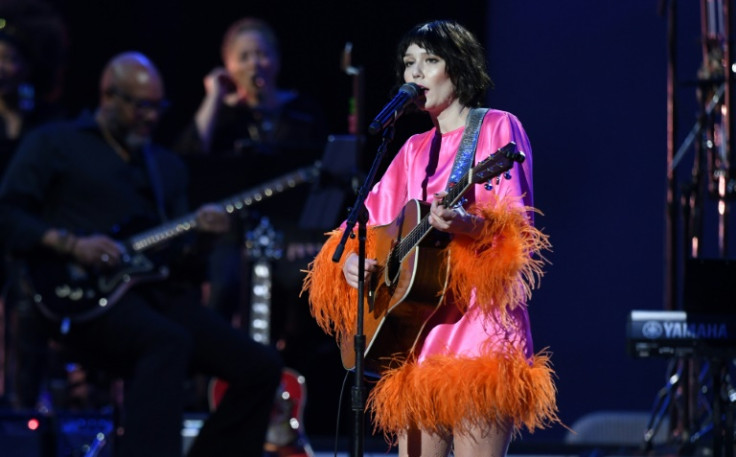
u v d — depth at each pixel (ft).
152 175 67.46
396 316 41.42
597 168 93.91
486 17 94.48
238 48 86.99
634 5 93.35
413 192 42.80
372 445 73.87
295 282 83.15
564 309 93.50
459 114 42.39
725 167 60.03
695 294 53.42
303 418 84.12
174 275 65.67
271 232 77.20
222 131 87.51
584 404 92.27
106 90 66.28
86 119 66.95
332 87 95.45
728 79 60.08
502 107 95.35
